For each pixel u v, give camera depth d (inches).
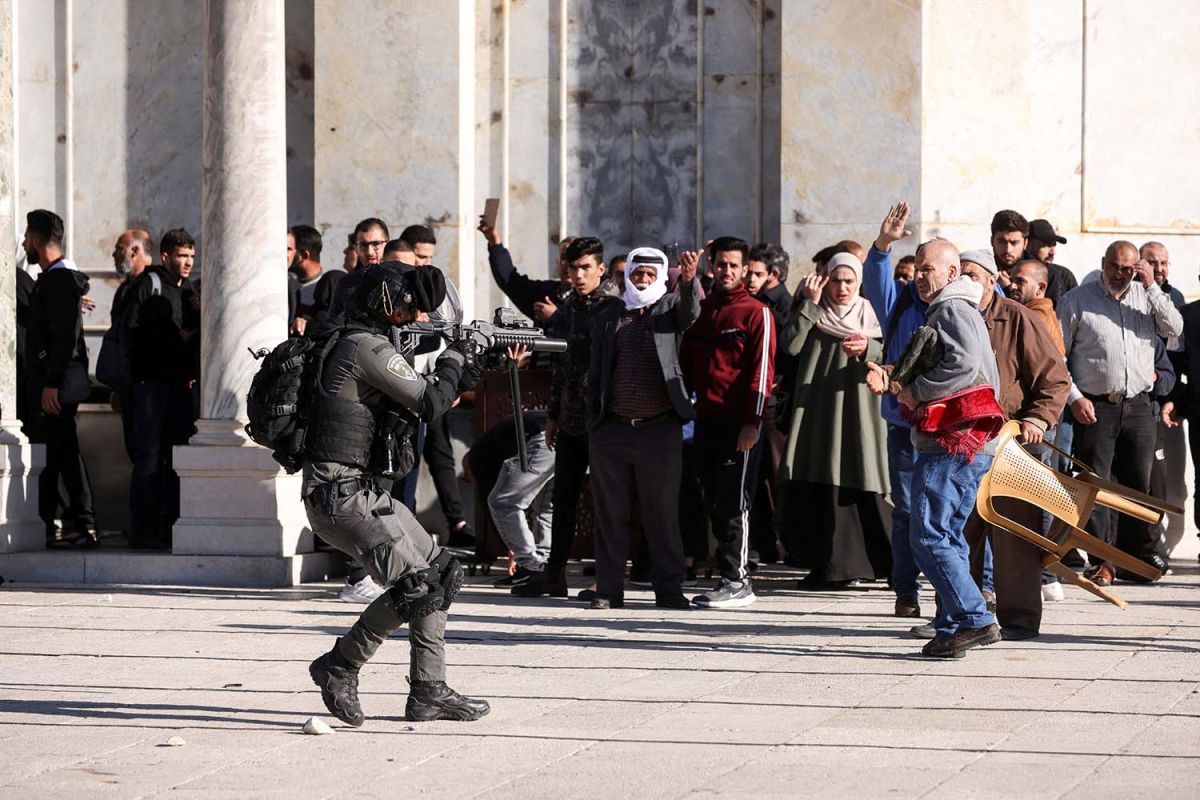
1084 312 573.3
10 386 593.9
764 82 681.6
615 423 502.6
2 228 590.2
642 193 690.2
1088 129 688.4
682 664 398.3
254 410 324.5
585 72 693.3
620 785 273.3
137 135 718.5
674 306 501.4
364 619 322.0
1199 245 692.1
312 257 622.2
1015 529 422.3
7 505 584.4
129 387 609.3
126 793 271.7
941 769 282.5
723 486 509.7
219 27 562.9
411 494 545.6
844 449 537.6
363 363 321.4
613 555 505.7
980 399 403.2
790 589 555.8
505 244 696.4
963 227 654.5
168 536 620.4
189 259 622.2
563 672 386.9
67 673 387.9
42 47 721.0
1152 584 566.6
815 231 658.2
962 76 654.5
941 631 415.5
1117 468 579.8
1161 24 689.6
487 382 592.7
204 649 422.9
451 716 330.3
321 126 679.1
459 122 669.9
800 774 279.6
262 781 279.9
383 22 673.6
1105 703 343.0
